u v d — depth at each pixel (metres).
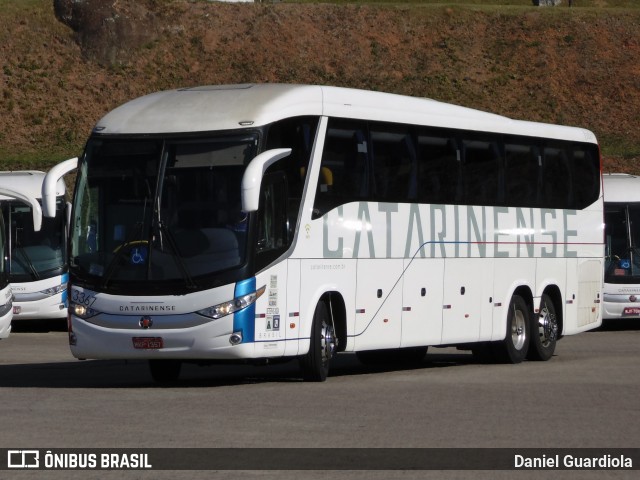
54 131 74.62
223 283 17.61
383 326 20.72
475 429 13.52
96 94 78.12
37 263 36.28
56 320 41.75
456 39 85.62
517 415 14.81
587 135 26.89
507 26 87.19
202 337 17.59
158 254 17.84
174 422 13.95
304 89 19.31
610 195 37.03
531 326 24.72
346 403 15.98
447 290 22.34
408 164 21.39
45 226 36.50
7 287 25.53
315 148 19.16
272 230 18.22
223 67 81.06
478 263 23.20
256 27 84.44
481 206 23.34
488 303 23.50
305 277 18.83
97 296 18.02
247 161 17.89
